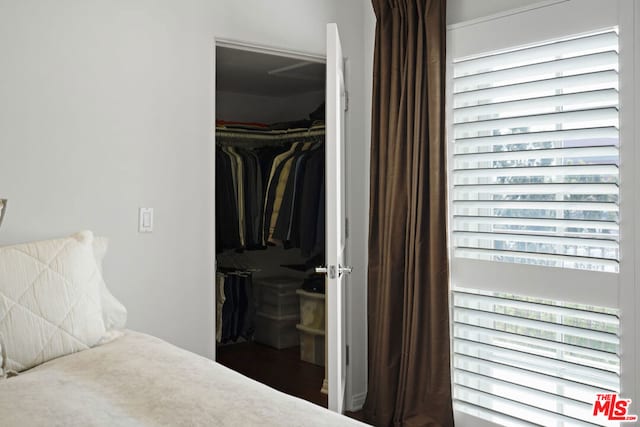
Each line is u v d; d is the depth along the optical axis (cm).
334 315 244
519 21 254
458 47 275
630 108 221
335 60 242
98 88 233
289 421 137
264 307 475
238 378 168
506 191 257
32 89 217
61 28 224
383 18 299
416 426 281
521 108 252
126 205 240
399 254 294
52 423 134
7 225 212
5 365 175
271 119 521
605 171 228
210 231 265
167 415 142
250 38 280
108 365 177
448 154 278
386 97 300
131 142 242
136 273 244
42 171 220
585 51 237
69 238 211
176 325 255
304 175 390
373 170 307
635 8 219
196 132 261
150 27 247
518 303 255
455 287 279
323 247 381
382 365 297
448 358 278
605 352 229
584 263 236
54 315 188
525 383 254
